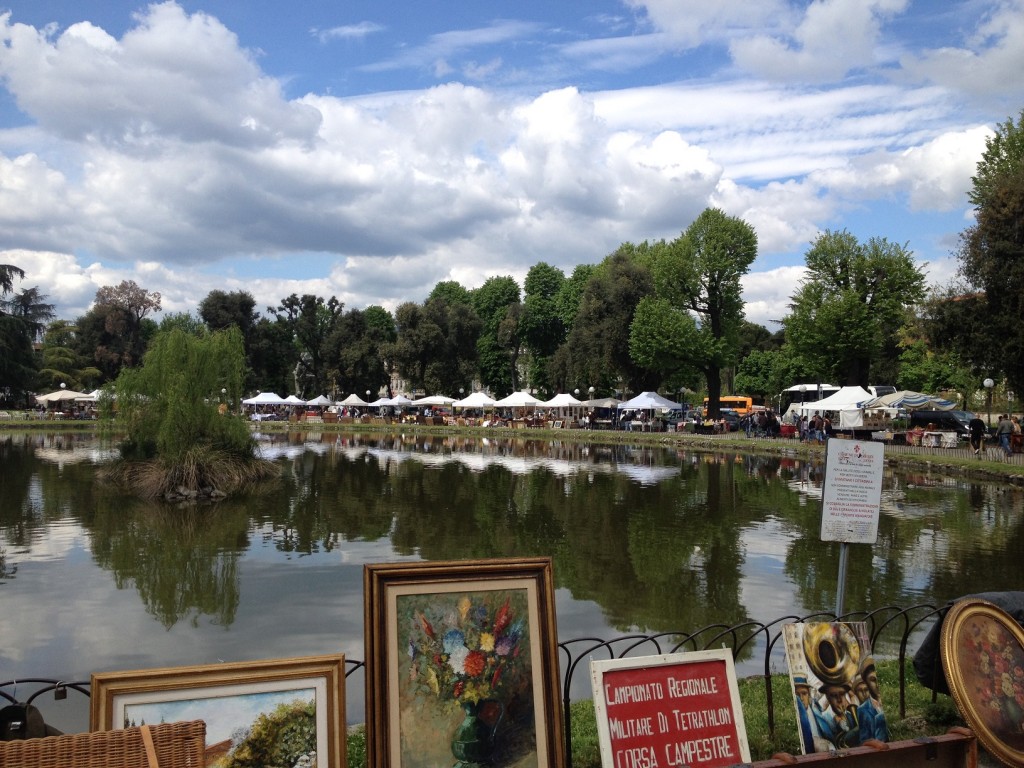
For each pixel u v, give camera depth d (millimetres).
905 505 19359
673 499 20859
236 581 11547
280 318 82188
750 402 69438
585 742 5383
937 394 54000
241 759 3502
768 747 5207
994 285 28516
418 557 13305
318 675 3699
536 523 16812
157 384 23797
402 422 68125
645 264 60062
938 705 5879
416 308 73938
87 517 17781
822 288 44656
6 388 59844
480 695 3865
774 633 8844
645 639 5090
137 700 3438
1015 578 11531
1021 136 33594
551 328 74312
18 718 3908
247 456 24922
